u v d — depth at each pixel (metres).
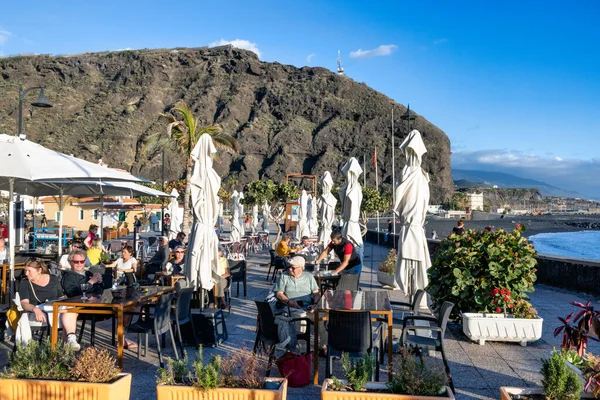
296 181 139.50
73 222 35.81
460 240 7.68
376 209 36.03
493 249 7.09
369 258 19.94
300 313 5.98
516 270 7.04
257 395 3.74
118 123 137.88
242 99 156.38
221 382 3.89
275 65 167.00
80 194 13.91
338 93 155.50
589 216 174.00
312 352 6.13
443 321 5.26
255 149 145.00
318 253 15.02
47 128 134.38
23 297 6.10
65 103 144.62
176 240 12.30
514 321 6.74
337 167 139.75
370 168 137.50
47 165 7.25
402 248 7.61
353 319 5.04
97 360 4.10
